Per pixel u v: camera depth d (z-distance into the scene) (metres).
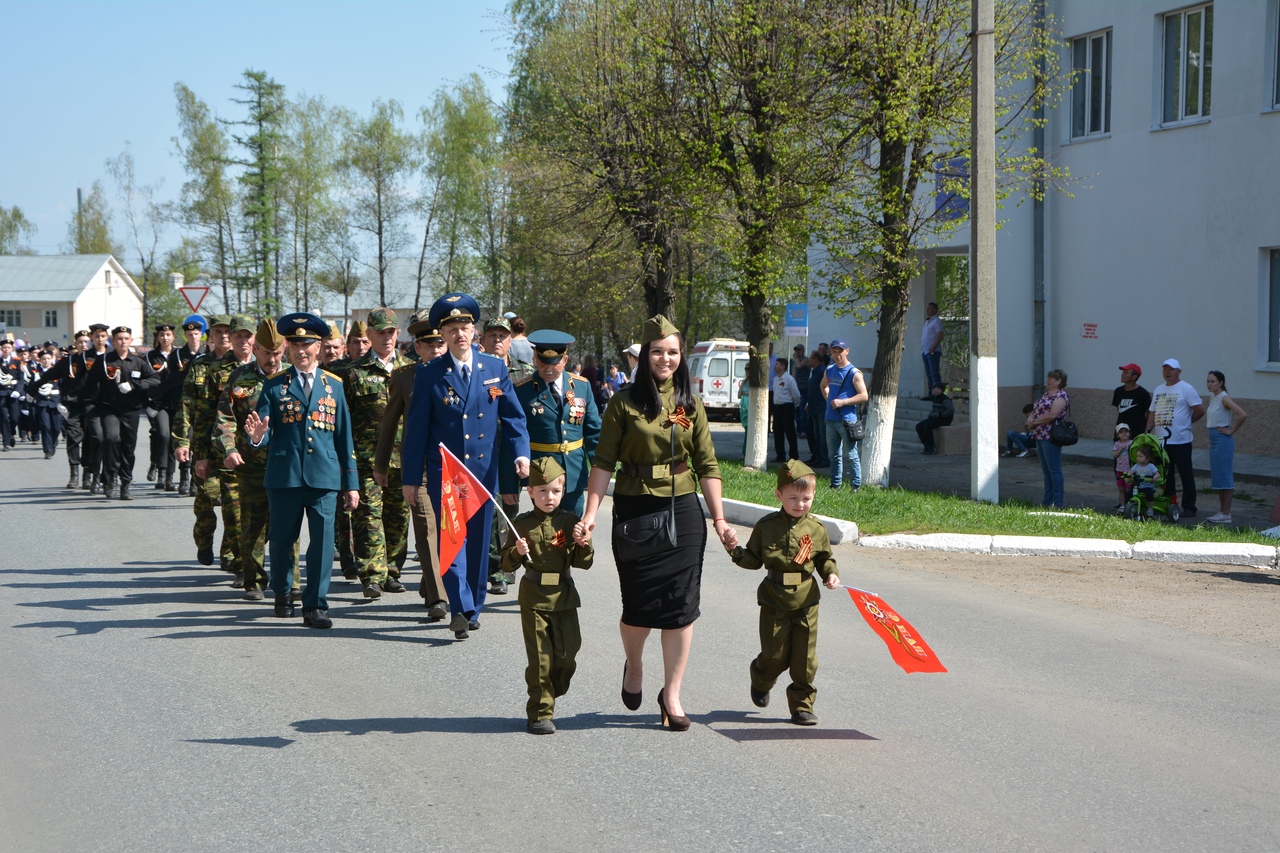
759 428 17.80
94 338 14.91
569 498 9.14
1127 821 4.58
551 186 24.31
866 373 25.77
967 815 4.62
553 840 4.36
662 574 5.57
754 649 7.29
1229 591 9.32
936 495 14.41
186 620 8.13
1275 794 4.91
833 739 5.57
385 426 8.62
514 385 9.09
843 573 9.99
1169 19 20.06
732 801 4.76
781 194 16.03
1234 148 18.84
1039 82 18.73
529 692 5.64
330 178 66.94
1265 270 18.64
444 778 5.03
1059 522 12.04
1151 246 20.33
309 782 4.98
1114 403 14.77
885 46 14.86
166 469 15.75
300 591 9.12
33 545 11.25
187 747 5.44
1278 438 18.38
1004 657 7.21
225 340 9.94
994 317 13.89
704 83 16.28
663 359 5.57
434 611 8.10
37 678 6.63
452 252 62.59
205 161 67.69
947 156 15.82
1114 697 6.36
